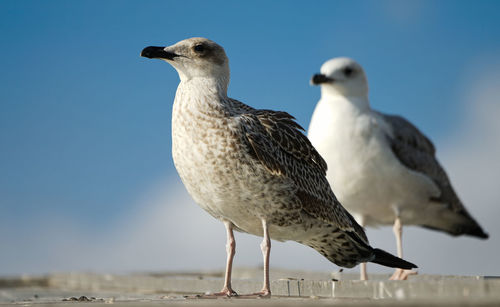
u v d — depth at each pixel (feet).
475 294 21.36
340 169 38.93
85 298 27.66
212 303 18.90
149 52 25.73
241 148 24.18
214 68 25.59
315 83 40.22
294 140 26.37
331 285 25.72
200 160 24.27
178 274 42.70
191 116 24.54
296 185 25.49
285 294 27.27
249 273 41.29
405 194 40.11
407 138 40.88
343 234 27.76
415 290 22.91
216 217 25.88
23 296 33.22
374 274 36.52
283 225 25.61
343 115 39.29
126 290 37.58
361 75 40.45
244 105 26.37
